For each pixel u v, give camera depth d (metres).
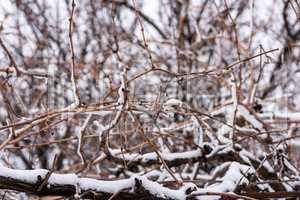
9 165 3.30
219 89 4.95
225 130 3.53
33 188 2.36
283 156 3.18
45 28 5.91
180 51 5.19
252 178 2.95
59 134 4.42
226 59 5.65
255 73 4.84
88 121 2.81
